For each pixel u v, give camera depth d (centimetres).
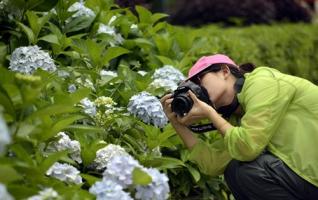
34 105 427
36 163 416
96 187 381
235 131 474
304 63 1104
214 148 527
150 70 682
